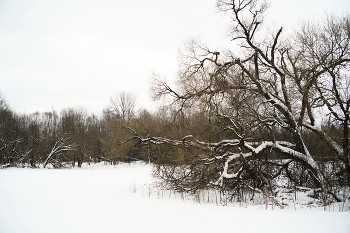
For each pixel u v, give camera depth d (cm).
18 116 5347
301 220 720
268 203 1163
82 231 619
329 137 1262
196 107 1501
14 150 3934
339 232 600
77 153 4206
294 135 1417
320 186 1266
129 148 1570
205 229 630
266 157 1373
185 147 1425
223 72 1462
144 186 1638
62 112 5369
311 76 1309
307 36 1405
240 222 695
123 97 4891
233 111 1318
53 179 2036
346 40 1298
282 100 1427
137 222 695
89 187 1580
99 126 5797
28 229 637
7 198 1116
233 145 1309
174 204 1030
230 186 1309
